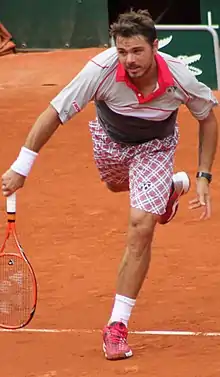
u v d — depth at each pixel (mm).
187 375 13273
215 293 17609
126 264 14148
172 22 56625
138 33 13156
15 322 14367
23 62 47844
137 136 14250
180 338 15102
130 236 14094
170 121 14289
